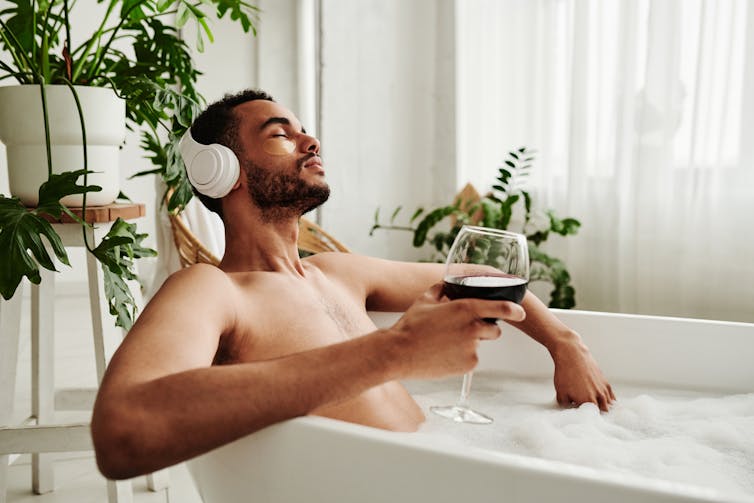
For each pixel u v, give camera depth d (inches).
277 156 42.7
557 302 100.5
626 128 99.6
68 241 51.9
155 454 26.6
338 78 129.0
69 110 51.4
